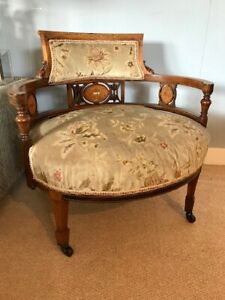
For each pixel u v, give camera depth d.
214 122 1.54
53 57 1.11
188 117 1.13
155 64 1.42
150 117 1.01
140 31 1.34
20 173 1.40
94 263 0.97
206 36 1.34
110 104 1.24
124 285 0.89
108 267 0.96
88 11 1.31
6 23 1.32
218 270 0.95
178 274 0.93
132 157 0.82
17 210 1.23
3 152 1.19
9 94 0.82
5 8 1.29
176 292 0.87
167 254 1.01
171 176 0.86
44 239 1.07
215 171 1.55
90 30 1.34
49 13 1.31
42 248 1.03
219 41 1.35
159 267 0.96
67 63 1.13
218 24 1.32
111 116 1.01
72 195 0.86
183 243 1.06
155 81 1.23
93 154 0.81
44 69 1.10
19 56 1.38
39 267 0.96
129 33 1.28
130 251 1.03
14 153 1.30
